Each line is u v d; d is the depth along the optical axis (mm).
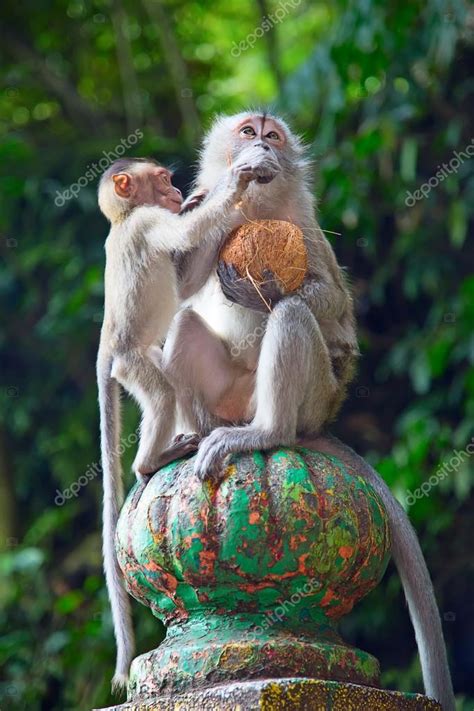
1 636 12086
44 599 12156
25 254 13352
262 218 6500
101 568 12344
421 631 5613
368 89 12219
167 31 14086
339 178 10883
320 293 6078
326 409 5930
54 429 13641
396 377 12195
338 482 4684
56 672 11352
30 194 12945
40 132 14859
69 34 15141
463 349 10391
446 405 11469
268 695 4113
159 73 15031
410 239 11398
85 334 13203
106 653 10703
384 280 11430
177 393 6000
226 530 4512
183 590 4691
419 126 11969
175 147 12758
